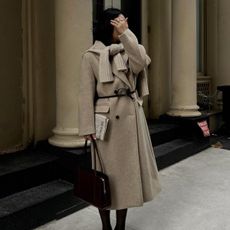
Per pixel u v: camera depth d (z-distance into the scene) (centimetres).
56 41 374
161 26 610
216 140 643
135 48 223
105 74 226
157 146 511
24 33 398
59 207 316
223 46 738
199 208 335
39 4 403
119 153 231
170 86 629
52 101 426
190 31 575
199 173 446
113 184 231
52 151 380
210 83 759
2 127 387
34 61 406
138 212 325
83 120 230
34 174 342
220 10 734
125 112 231
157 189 253
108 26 234
